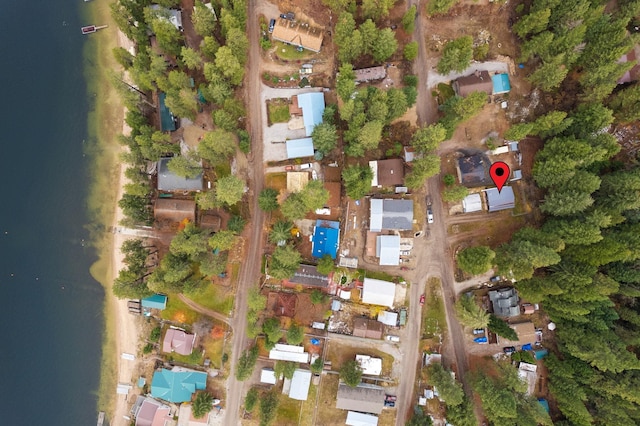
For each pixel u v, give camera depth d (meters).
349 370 59.28
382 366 62.50
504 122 62.28
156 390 61.97
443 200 62.19
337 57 62.00
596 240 51.66
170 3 61.62
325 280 60.75
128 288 56.22
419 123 62.06
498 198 60.91
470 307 56.69
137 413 62.47
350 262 61.69
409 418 62.19
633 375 54.88
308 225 62.19
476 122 62.19
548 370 61.44
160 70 56.50
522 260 53.94
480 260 54.16
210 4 62.72
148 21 57.94
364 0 55.00
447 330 62.44
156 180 63.78
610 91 54.97
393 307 62.22
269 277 62.50
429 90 62.16
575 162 53.31
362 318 61.78
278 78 62.44
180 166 55.28
